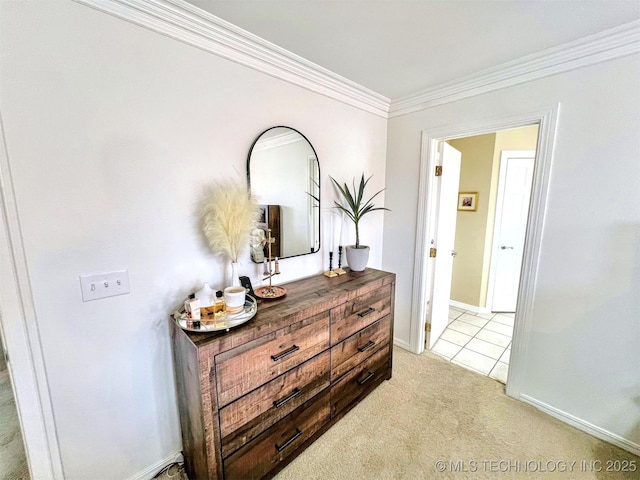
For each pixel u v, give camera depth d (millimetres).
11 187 970
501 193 3316
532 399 1909
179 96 1307
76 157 1081
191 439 1297
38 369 1077
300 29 1391
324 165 2059
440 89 2113
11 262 991
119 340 1258
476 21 1327
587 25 1368
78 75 1054
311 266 2080
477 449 1570
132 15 1137
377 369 2045
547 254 1763
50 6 981
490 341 2834
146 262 1295
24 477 1396
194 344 1085
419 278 2477
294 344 1409
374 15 1277
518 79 1771
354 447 1578
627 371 1552
